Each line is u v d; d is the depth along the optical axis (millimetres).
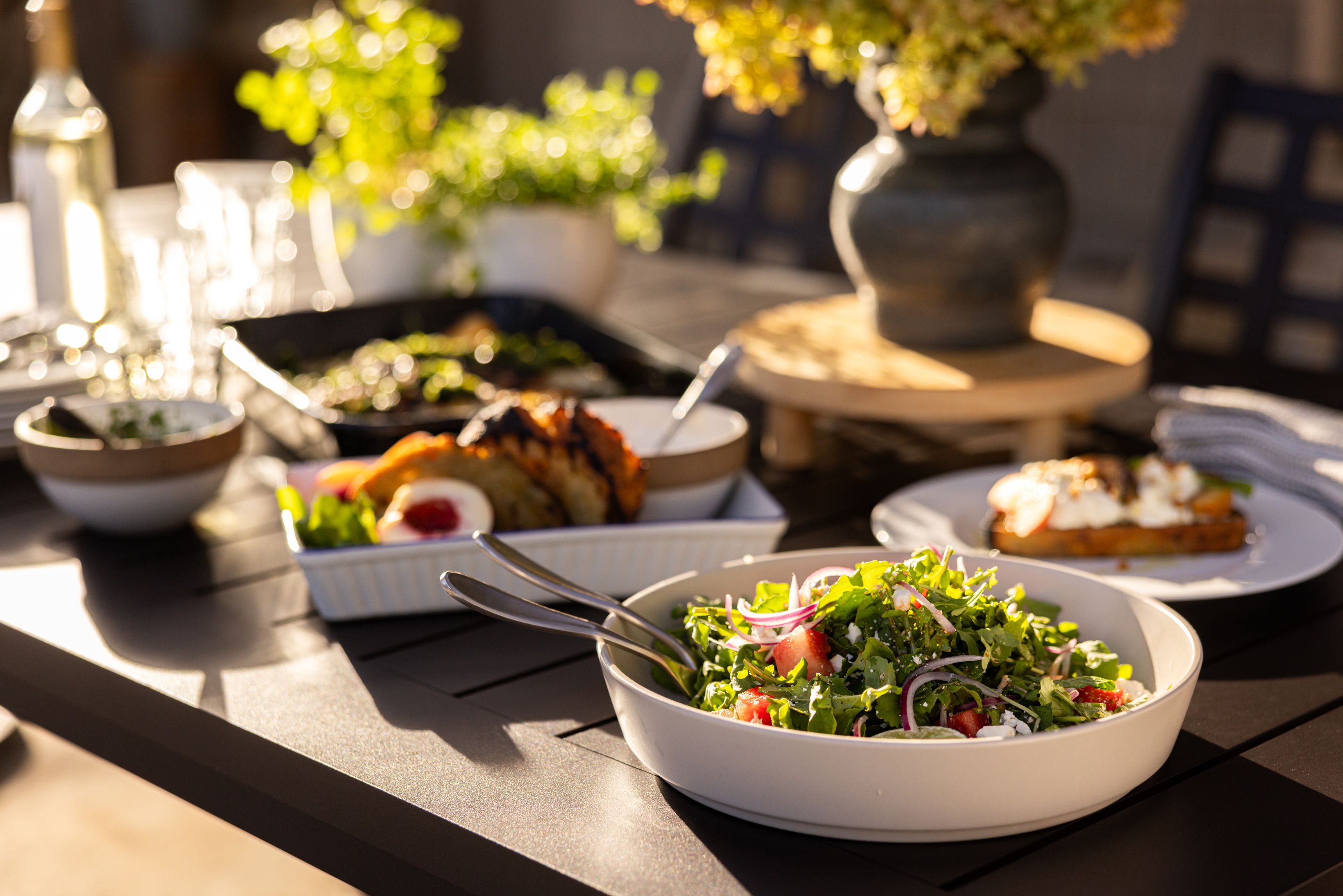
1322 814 647
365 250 1712
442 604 915
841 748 575
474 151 1689
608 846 625
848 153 2328
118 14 5027
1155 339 1908
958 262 1240
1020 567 785
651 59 4820
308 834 736
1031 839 622
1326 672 814
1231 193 1958
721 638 711
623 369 1444
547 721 762
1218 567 958
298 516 929
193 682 815
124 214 2088
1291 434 1106
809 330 1410
